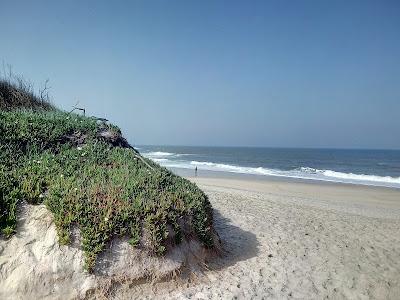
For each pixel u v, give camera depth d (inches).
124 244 265.4
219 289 276.4
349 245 419.2
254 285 289.1
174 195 315.9
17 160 322.0
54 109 523.2
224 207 568.1
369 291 302.4
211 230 343.3
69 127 398.6
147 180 327.9
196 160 2600.9
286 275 315.3
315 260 359.3
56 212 261.9
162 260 273.3
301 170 1785.2
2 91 470.3
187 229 303.6
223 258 333.1
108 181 312.5
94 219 264.1
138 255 265.6
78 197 274.4
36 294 234.7
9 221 256.8
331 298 284.4
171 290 265.6
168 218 287.9
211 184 1017.5
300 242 411.2
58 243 252.4
